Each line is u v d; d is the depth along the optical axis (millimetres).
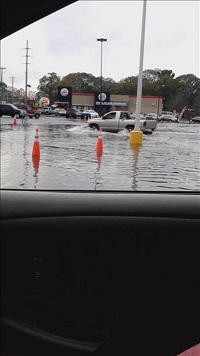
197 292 2348
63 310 2293
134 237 2328
